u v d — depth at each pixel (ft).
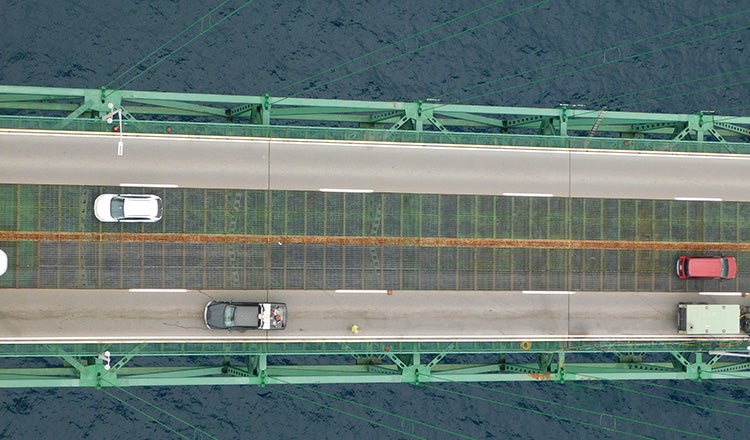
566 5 293.02
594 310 249.96
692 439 280.92
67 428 259.80
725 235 256.11
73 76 269.44
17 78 266.77
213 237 237.04
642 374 245.24
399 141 244.83
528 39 289.33
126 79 271.28
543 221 249.34
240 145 238.89
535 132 282.97
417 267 244.01
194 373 240.94
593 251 251.19
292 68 278.26
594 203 251.80
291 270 239.50
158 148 236.02
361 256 241.96
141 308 233.35
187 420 263.90
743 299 255.29
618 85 289.33
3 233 230.27
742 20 295.89
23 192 231.30
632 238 252.83
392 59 282.56
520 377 242.78
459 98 283.18
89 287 232.32
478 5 289.53
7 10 269.64
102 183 233.76
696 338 249.55
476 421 273.75
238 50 276.82
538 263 248.93
